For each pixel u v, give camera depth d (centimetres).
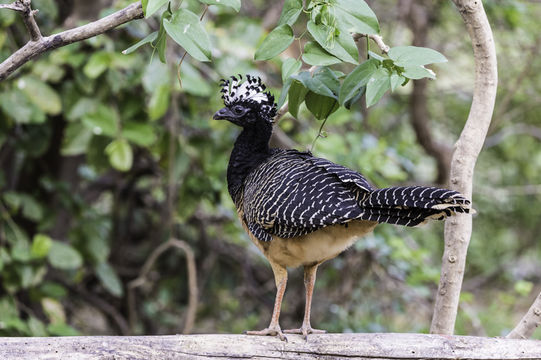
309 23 595
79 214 1220
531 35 1458
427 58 584
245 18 1127
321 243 641
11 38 1041
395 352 607
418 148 1689
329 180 625
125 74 1132
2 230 1080
